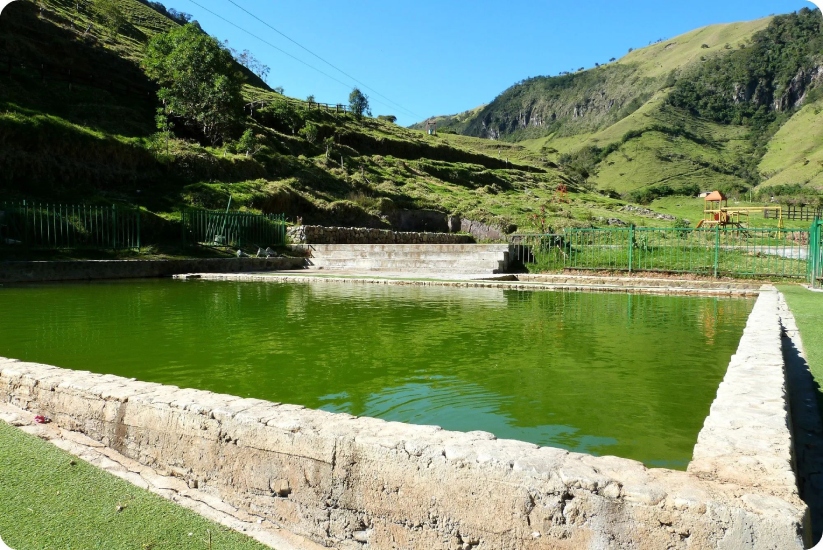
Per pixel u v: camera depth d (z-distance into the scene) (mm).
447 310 9617
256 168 26938
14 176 17688
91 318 8266
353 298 11289
